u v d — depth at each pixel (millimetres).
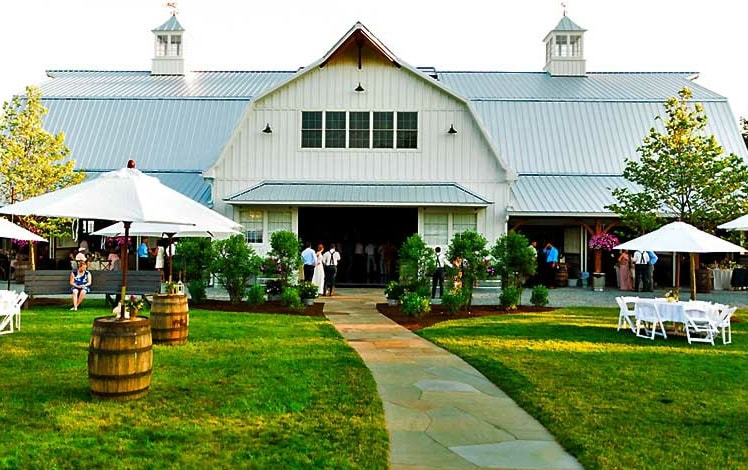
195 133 29734
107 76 36500
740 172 17469
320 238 30938
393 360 9938
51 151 20078
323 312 16438
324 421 6461
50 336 11289
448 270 17484
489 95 32500
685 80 36000
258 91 32938
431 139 24094
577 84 35375
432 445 5957
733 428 6387
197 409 6812
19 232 13594
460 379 8664
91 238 27422
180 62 36875
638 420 6621
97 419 6398
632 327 12898
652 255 23703
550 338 12039
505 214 23922
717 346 11531
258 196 22719
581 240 26938
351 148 24125
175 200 8633
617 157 28969
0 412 6543
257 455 5461
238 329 12594
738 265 26391
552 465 5469
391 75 24094
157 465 5203
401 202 22562
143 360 7219
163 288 21969
